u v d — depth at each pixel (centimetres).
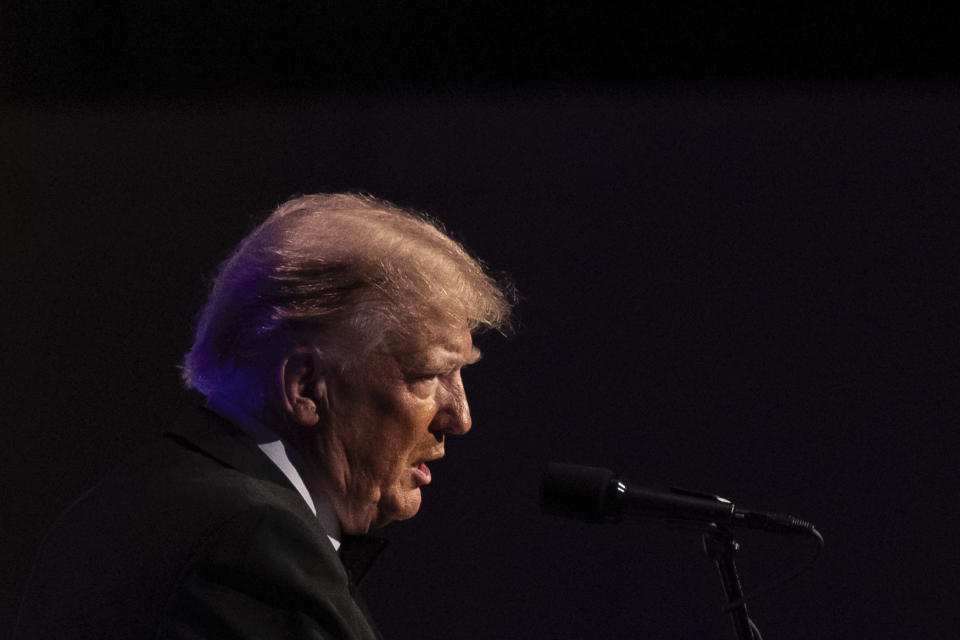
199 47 1139
